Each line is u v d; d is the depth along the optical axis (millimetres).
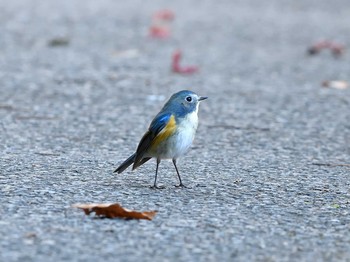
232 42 26750
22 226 8578
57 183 10688
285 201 10195
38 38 26016
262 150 13594
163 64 22500
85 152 12922
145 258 7719
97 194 10172
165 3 36719
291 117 16484
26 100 17281
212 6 36094
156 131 10477
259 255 7965
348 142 14422
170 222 8961
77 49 24406
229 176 11562
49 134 14258
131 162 10797
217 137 14531
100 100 17562
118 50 24359
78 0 36656
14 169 11438
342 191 10852
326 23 31406
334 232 8867
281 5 37062
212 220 9117
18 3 34625
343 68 22703
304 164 12586
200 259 7766
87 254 7754
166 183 11000
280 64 23094
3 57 22656
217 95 18562
